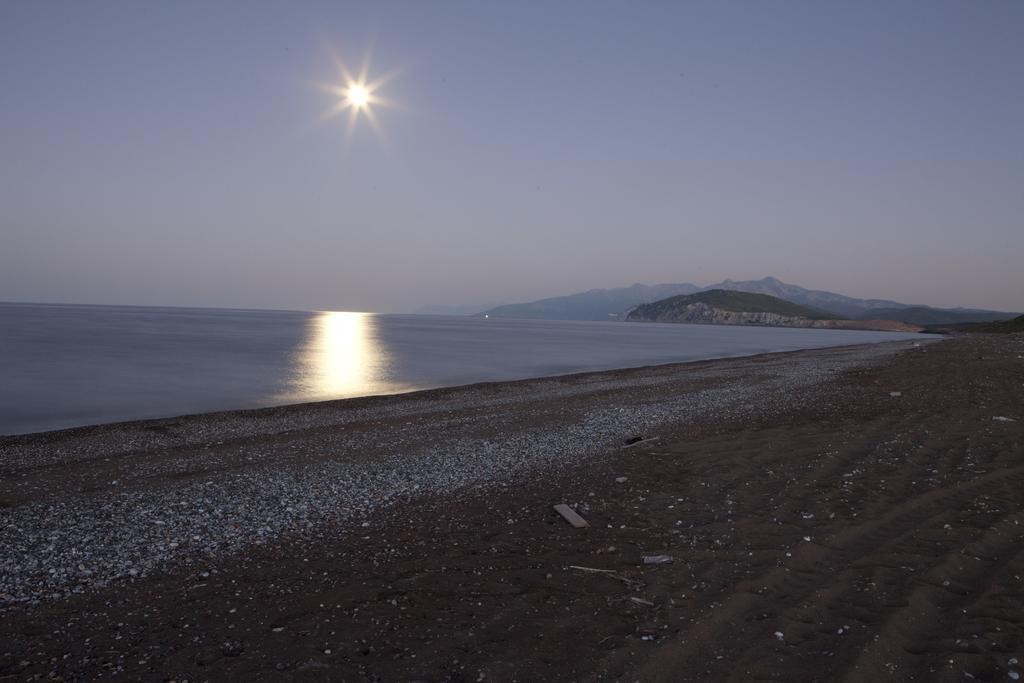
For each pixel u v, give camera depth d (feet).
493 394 108.68
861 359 151.64
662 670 17.10
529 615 21.39
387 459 53.06
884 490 34.40
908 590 21.36
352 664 18.12
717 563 25.57
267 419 83.87
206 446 63.16
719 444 51.49
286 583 25.54
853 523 29.12
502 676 17.20
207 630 21.09
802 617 19.97
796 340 425.28
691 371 147.13
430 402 99.71
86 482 47.11
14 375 137.18
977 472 36.91
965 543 25.46
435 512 36.19
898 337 510.17
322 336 360.48
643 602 22.03
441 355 230.48
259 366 169.27
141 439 69.82
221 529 33.76
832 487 35.78
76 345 228.84
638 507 34.86
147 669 18.22
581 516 33.60
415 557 28.17
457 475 46.11
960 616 19.20
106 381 130.21
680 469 43.91
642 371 150.51
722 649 18.16
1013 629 18.16
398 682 17.03
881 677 15.92
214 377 141.18
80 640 20.68
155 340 269.03
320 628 20.84
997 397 68.54
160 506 38.50
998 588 20.97
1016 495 31.96
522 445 58.13
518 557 27.50
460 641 19.56
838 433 52.70
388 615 21.77
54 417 89.76
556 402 94.22
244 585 25.54
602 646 18.81
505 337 420.77
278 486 43.57
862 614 19.84
